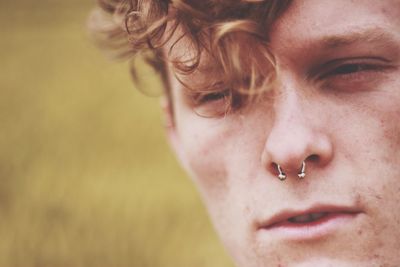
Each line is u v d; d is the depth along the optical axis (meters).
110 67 2.75
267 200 0.45
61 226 1.38
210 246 1.24
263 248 0.46
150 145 1.82
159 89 0.62
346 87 0.44
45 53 3.04
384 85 0.44
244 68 0.45
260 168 0.46
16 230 1.35
